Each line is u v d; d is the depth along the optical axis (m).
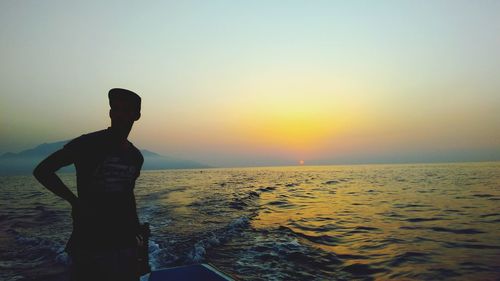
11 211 17.03
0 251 8.71
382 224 12.20
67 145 2.36
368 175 60.00
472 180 36.78
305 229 11.43
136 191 28.70
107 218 2.46
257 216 14.26
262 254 8.16
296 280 6.34
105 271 2.46
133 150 2.75
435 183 33.66
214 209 16.45
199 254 8.02
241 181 47.41
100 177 2.43
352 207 17.12
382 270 6.92
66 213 15.84
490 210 14.76
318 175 66.62
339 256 7.99
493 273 6.55
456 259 7.55
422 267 7.05
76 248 2.43
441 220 12.63
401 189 27.55
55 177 2.26
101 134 2.52
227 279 4.33
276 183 40.75
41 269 7.14
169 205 18.05
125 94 2.61
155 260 7.62
